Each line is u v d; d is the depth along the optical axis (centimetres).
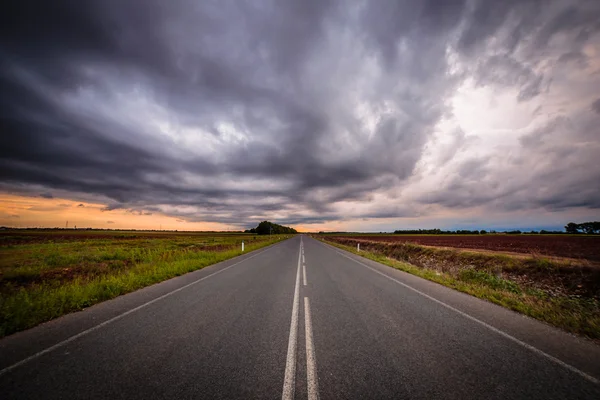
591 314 494
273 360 312
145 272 926
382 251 2473
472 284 821
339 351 338
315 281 852
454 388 255
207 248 2405
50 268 1135
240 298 625
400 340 375
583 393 247
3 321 426
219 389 253
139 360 311
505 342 369
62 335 390
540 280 944
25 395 243
